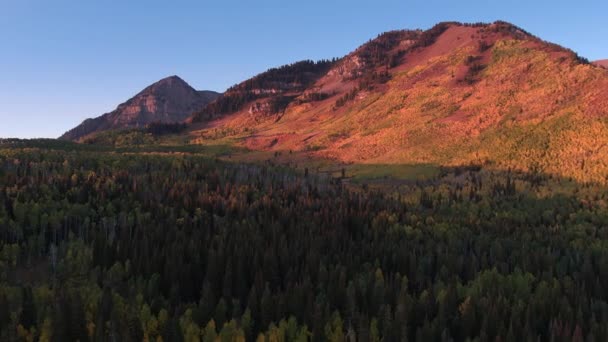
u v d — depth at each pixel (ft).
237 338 255.50
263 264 363.15
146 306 286.66
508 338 259.39
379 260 403.13
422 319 297.74
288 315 304.30
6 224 452.76
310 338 277.03
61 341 256.32
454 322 290.35
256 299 307.78
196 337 262.88
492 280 346.33
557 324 268.21
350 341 266.77
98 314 280.72
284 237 418.92
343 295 319.06
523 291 328.49
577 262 395.34
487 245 448.65
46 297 317.22
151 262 364.99
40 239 430.61
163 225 456.45
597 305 308.19
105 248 393.70
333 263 388.98
